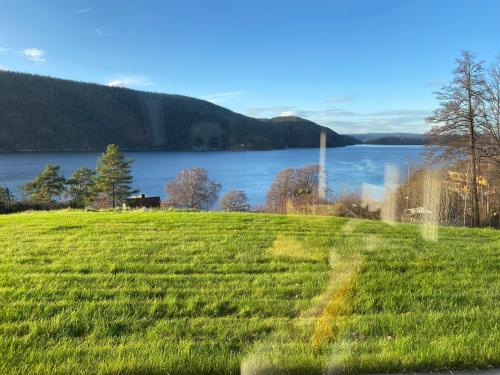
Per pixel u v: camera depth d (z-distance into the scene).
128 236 8.34
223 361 3.49
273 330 4.11
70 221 10.38
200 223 9.83
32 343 3.83
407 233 7.88
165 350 3.70
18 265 6.25
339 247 6.68
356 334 4.04
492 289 5.36
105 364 3.45
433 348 3.71
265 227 9.16
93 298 4.94
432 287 5.39
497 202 18.41
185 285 5.41
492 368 3.50
